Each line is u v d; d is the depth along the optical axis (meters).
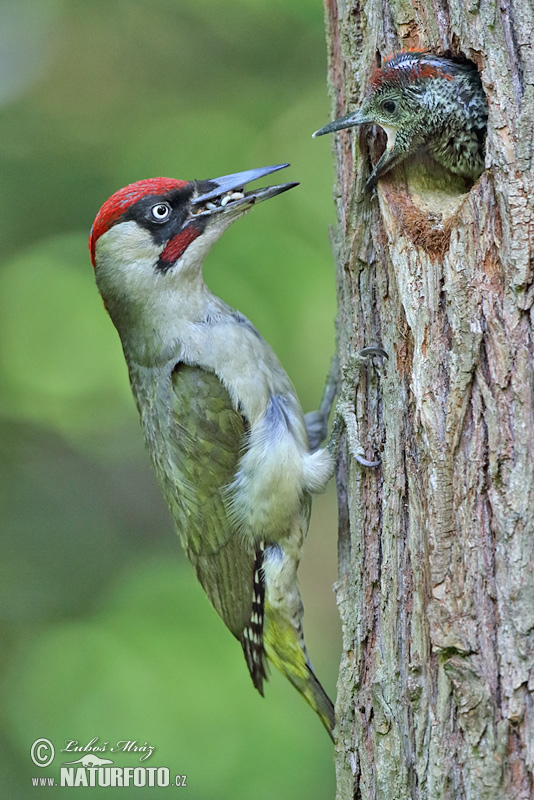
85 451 17.91
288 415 9.75
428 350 7.23
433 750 6.84
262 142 17.47
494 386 6.77
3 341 16.70
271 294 15.59
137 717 14.16
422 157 8.04
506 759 6.44
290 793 13.33
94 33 18.72
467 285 6.99
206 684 14.45
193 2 18.27
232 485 9.70
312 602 18.53
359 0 8.36
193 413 9.70
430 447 7.05
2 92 18.38
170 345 9.85
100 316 16.66
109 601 16.53
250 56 18.28
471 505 6.81
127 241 9.84
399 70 7.76
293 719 14.11
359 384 8.29
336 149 9.09
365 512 8.10
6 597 16.92
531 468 6.57
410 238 7.54
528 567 6.50
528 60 6.89
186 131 17.77
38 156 17.81
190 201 9.83
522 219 6.75
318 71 18.03
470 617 6.71
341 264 8.91
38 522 17.66
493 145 6.91
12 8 18.84
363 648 7.87
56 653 15.55
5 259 16.98
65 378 16.66
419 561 7.19
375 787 7.50
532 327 6.71
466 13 7.20
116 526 18.02
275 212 16.59
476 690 6.57
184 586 16.48
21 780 14.25
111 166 17.72
